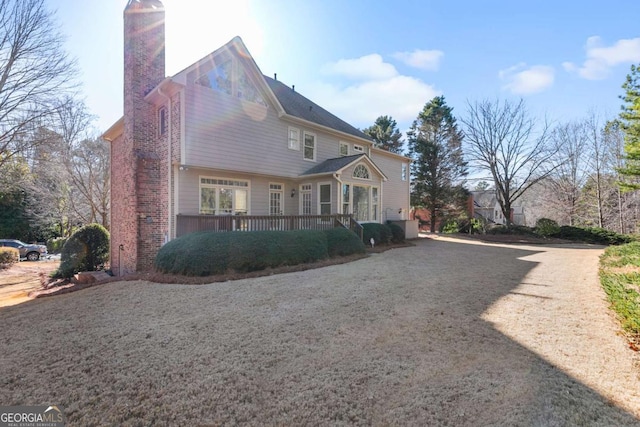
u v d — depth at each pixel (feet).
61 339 14.15
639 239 54.80
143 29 36.01
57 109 56.70
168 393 9.69
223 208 38.14
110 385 10.25
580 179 86.28
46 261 73.36
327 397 9.25
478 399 8.89
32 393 9.98
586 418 7.98
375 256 36.37
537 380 9.71
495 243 57.26
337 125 57.47
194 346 12.78
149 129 36.04
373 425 8.07
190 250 26.43
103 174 76.13
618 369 10.27
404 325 14.39
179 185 33.65
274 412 8.68
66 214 79.61
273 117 43.09
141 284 24.18
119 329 14.98
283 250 29.58
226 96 37.11
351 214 42.63
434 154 87.40
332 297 18.94
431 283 22.11
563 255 38.50
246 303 18.20
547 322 14.46
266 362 11.35
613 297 16.58
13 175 66.28
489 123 79.25
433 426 7.93
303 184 47.73
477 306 16.89
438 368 10.64
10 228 92.94
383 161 64.39
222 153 36.52
